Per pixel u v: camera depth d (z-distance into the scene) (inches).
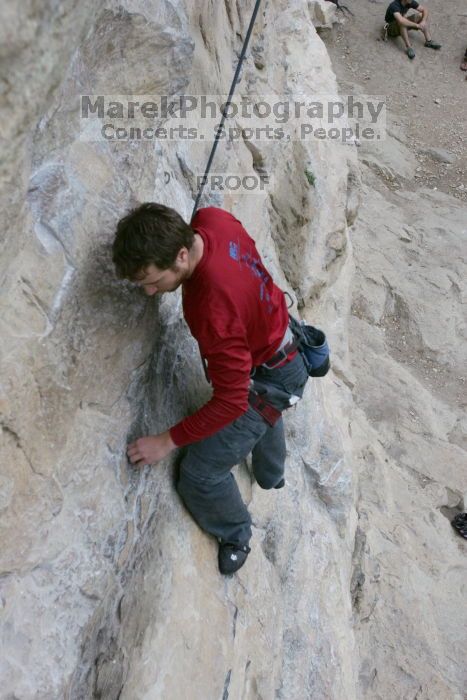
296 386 88.9
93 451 74.9
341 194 208.5
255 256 78.6
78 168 67.6
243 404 75.5
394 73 411.2
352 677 132.6
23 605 64.8
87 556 72.9
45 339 64.3
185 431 78.0
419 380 268.7
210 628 89.7
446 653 173.2
